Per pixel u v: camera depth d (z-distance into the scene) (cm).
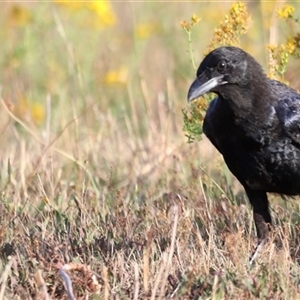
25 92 1812
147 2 2150
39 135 1579
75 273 949
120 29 2158
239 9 1209
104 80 1775
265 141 1039
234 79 1021
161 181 1335
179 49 1991
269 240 1043
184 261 985
